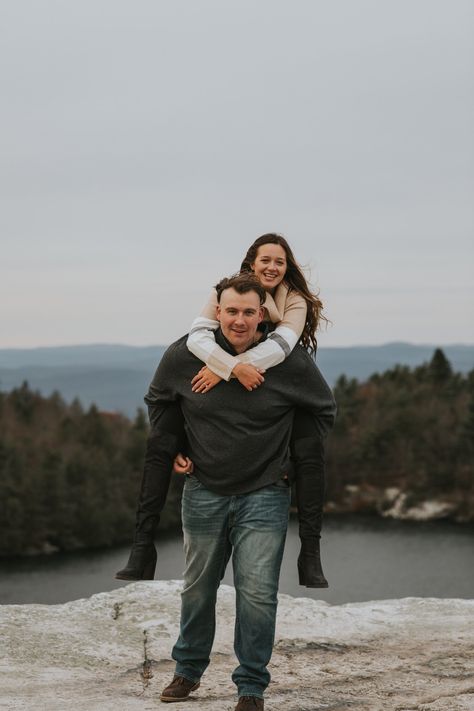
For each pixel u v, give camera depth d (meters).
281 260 4.12
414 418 110.69
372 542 71.19
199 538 4.03
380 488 101.31
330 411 4.01
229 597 6.09
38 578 59.78
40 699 4.29
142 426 104.81
